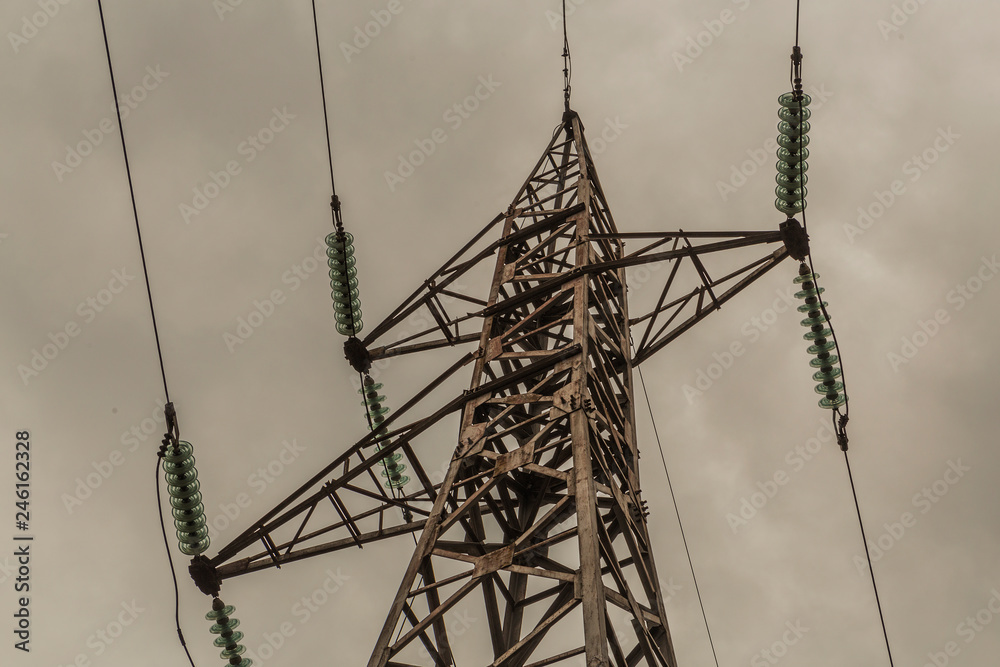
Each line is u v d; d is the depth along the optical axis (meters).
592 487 14.41
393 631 13.88
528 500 17.61
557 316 20.55
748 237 19.56
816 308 19.80
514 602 15.75
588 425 15.82
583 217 21.25
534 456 15.55
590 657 12.24
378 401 23.11
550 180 24.81
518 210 23.12
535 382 18.58
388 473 22.20
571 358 17.03
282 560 18.05
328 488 18.06
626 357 19.91
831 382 19.84
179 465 18.53
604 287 20.64
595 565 13.27
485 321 19.61
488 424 16.66
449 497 15.97
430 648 14.46
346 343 22.69
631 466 18.02
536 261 21.05
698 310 20.53
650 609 15.77
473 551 15.83
